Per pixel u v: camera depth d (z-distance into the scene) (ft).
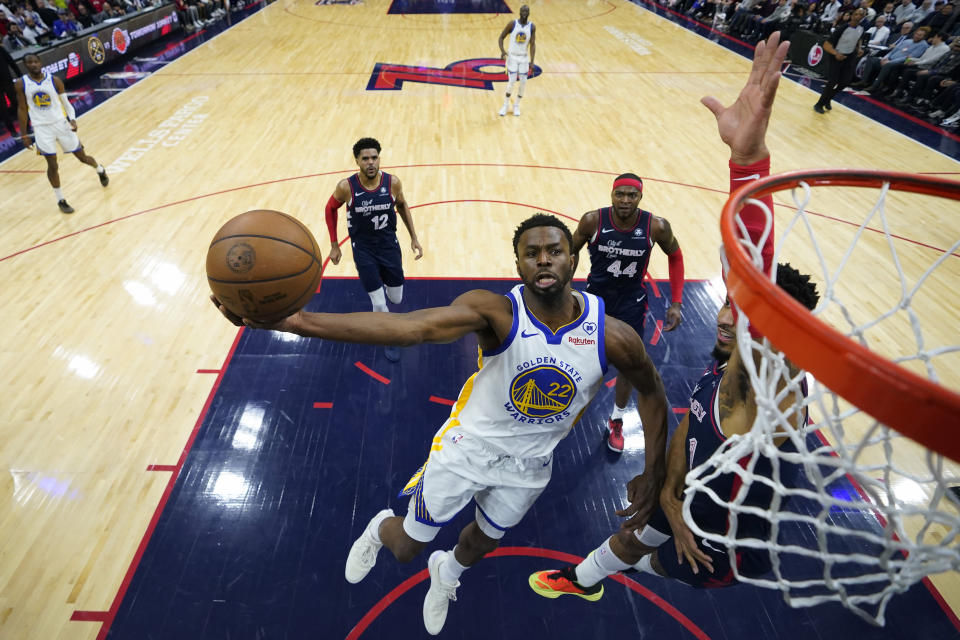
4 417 12.09
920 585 9.32
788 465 5.61
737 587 9.30
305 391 12.92
